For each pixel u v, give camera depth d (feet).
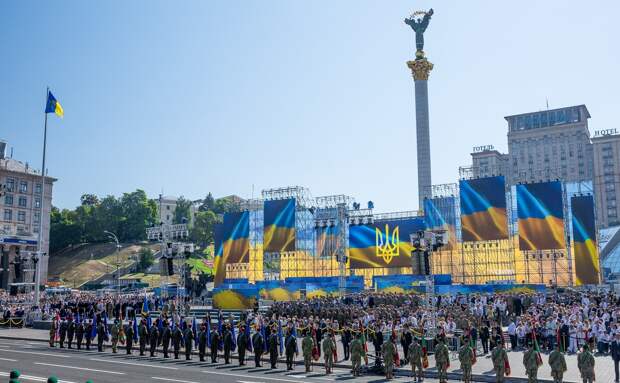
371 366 104.37
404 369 102.22
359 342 99.50
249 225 307.37
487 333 121.39
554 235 238.68
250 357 120.06
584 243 236.02
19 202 474.49
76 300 231.71
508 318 161.07
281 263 328.29
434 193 289.94
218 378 91.04
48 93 200.54
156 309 219.61
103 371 97.35
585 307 145.79
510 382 92.99
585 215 236.84
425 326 119.34
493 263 287.07
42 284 451.12
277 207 292.61
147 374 94.43
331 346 101.40
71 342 137.90
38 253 197.67
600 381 90.27
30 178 486.79
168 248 162.61
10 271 412.57
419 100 400.06
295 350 105.09
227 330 112.98
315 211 317.42
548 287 238.07
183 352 126.41
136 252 625.00
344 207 273.54
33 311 193.67
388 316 137.28
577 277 236.22
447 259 295.89
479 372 99.60
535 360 83.46
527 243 243.19
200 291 312.91
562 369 82.48
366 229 278.67
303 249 320.70
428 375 98.27
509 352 123.24
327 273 315.78
